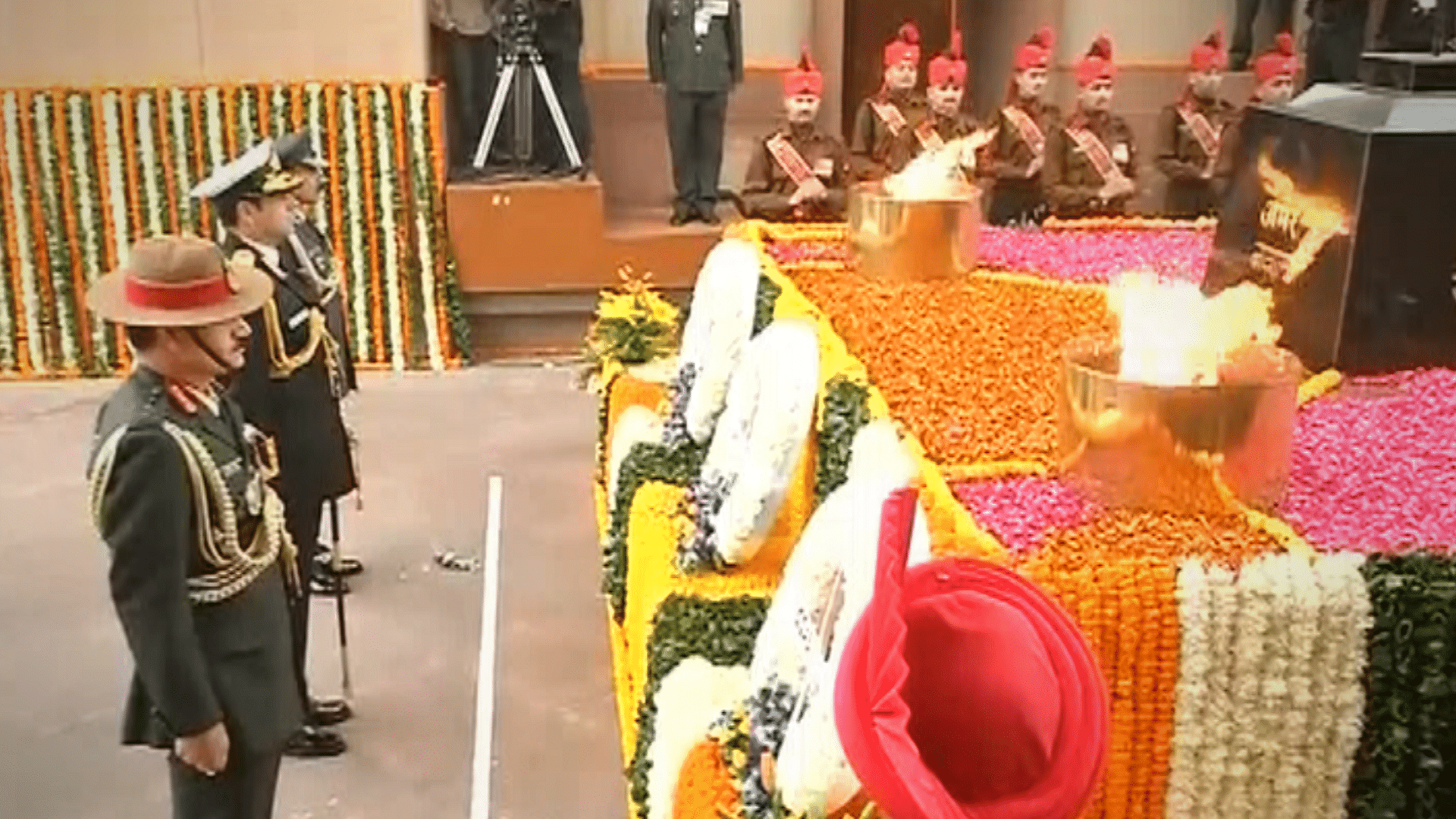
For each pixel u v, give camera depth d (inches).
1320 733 71.4
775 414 106.6
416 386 276.2
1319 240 107.0
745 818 80.4
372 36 286.5
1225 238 118.4
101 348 284.7
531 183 290.7
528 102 294.5
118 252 284.7
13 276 282.0
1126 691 70.3
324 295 149.9
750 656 101.3
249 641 103.7
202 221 284.4
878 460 87.1
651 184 327.0
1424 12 246.2
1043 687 56.1
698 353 142.6
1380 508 81.6
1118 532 76.6
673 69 296.7
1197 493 80.7
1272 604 70.1
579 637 171.8
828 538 81.0
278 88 283.6
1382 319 104.8
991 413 96.7
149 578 96.1
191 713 97.4
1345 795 72.5
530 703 156.9
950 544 73.5
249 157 144.9
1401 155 102.4
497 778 142.3
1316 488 84.8
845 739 55.4
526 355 297.9
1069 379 83.0
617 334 188.7
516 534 202.2
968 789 56.5
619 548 138.3
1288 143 110.7
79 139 280.7
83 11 279.4
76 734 151.3
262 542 105.0
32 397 271.1
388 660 166.2
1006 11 331.6
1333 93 112.1
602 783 141.6
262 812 107.3
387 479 222.8
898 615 55.8
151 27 281.9
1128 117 333.7
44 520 208.5
